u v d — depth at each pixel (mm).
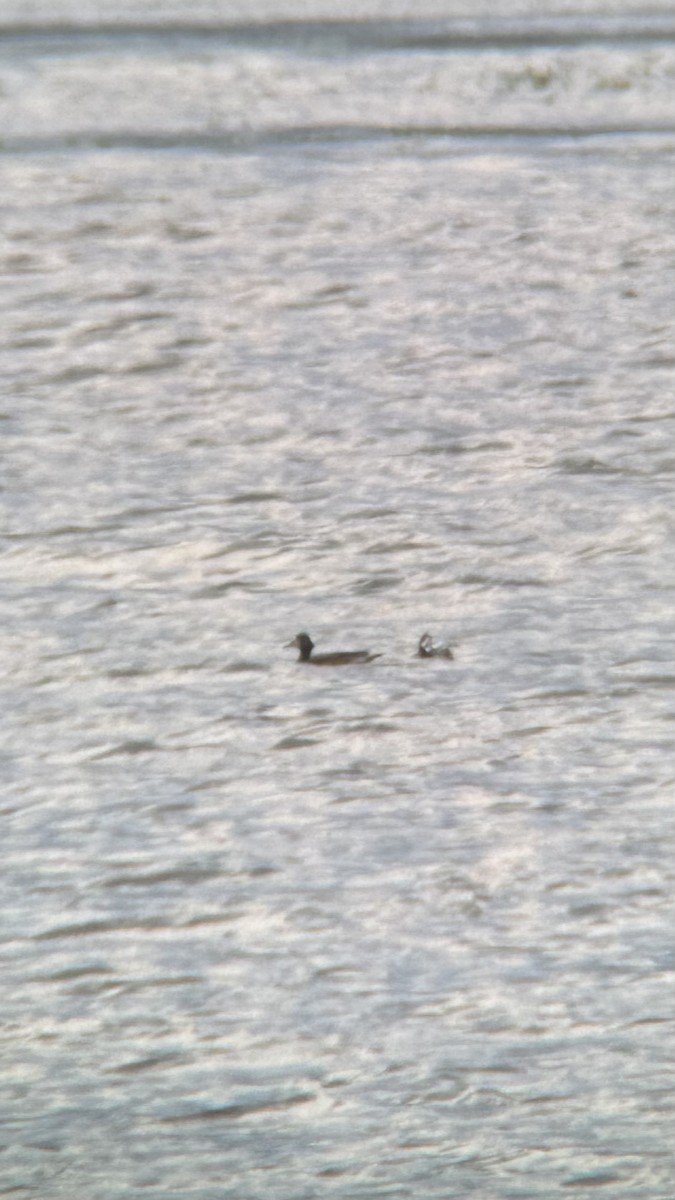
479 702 101938
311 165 130750
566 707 101875
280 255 112812
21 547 104438
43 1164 97812
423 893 99812
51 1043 98625
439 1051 98500
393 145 139750
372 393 107812
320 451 106375
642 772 101000
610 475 105688
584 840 100312
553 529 104688
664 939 99375
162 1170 97750
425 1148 97875
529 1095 98188
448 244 113250
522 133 145000
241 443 106625
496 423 106938
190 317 110250
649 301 110562
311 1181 97625
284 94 168875
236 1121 98062
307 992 99000
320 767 101188
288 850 100250
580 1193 97500
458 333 109625
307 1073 98375
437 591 103688
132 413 107438
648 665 102375
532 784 100938
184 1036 98688
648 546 104312
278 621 103250
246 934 99500
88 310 110500
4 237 113812
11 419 107250
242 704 102000
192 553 104375
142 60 193250
